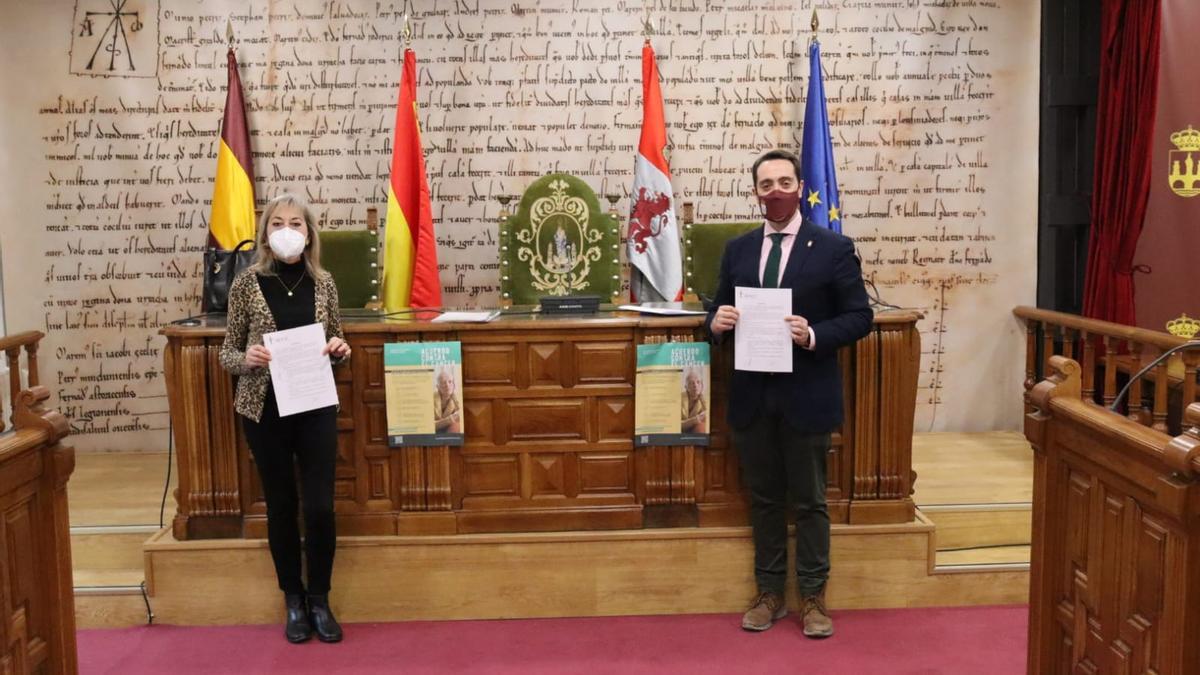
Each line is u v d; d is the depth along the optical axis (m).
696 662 3.19
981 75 5.08
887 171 5.12
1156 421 3.79
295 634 3.36
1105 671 2.16
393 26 4.98
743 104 5.07
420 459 3.53
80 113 4.95
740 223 4.71
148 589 3.52
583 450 3.57
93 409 5.08
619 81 5.04
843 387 3.57
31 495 2.30
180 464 3.52
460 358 3.49
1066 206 5.08
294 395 3.13
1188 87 4.66
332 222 5.06
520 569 3.56
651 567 3.57
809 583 3.37
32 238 4.98
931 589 3.62
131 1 4.92
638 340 3.52
